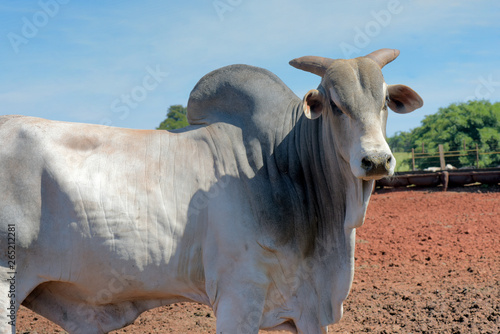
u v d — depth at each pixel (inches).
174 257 129.4
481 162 1048.8
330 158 132.0
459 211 470.0
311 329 135.5
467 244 329.4
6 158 123.5
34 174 123.7
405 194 629.6
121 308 136.3
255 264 128.3
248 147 136.2
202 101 144.8
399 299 224.5
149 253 127.3
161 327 200.1
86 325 135.2
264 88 142.3
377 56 135.6
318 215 136.9
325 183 135.6
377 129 117.3
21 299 123.6
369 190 125.1
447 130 1128.8
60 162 125.1
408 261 296.4
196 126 141.9
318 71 135.1
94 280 127.4
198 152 135.0
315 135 136.9
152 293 132.5
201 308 227.9
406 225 414.0
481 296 218.5
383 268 283.7
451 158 1077.8
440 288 237.0
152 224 127.6
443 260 292.8
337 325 194.5
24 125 127.6
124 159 130.6
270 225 129.4
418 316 199.8
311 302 135.6
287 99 144.4
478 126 1117.7
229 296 127.9
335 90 122.4
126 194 127.3
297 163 137.5
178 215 129.6
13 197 122.3
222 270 128.3
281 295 133.7
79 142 129.6
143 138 135.6
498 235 351.9
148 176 130.2
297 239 133.3
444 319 194.2
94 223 124.6
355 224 127.6
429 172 732.0
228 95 142.9
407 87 126.7
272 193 132.2
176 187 130.9
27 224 122.2
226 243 127.6
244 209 129.2
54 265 124.7
